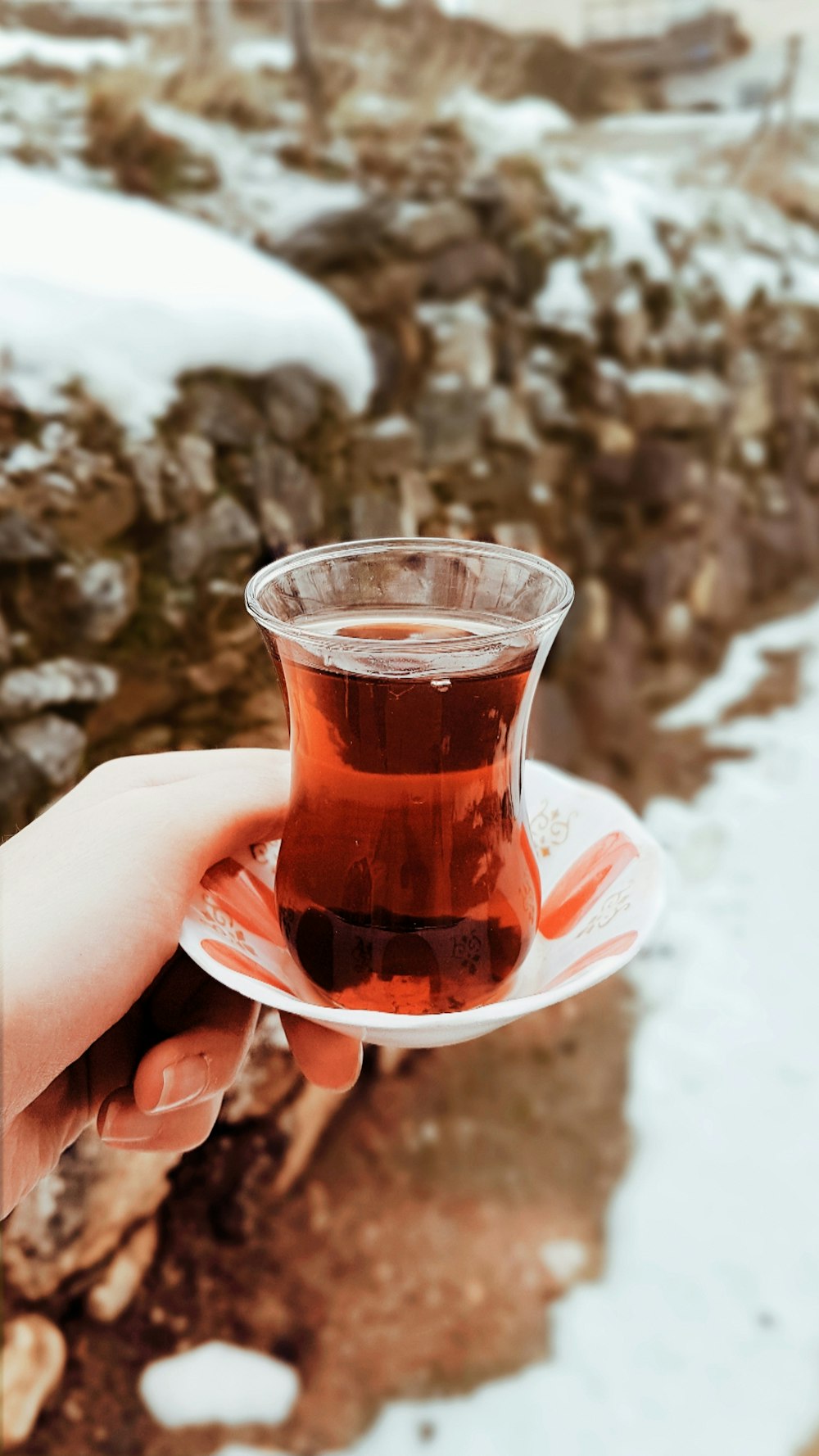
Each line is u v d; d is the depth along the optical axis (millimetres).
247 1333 543
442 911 217
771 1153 672
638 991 786
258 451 622
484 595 241
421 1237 594
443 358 804
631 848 243
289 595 234
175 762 288
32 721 525
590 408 917
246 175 796
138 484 572
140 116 758
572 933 237
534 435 873
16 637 529
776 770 984
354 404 688
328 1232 581
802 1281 601
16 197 645
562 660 913
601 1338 565
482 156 949
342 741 213
